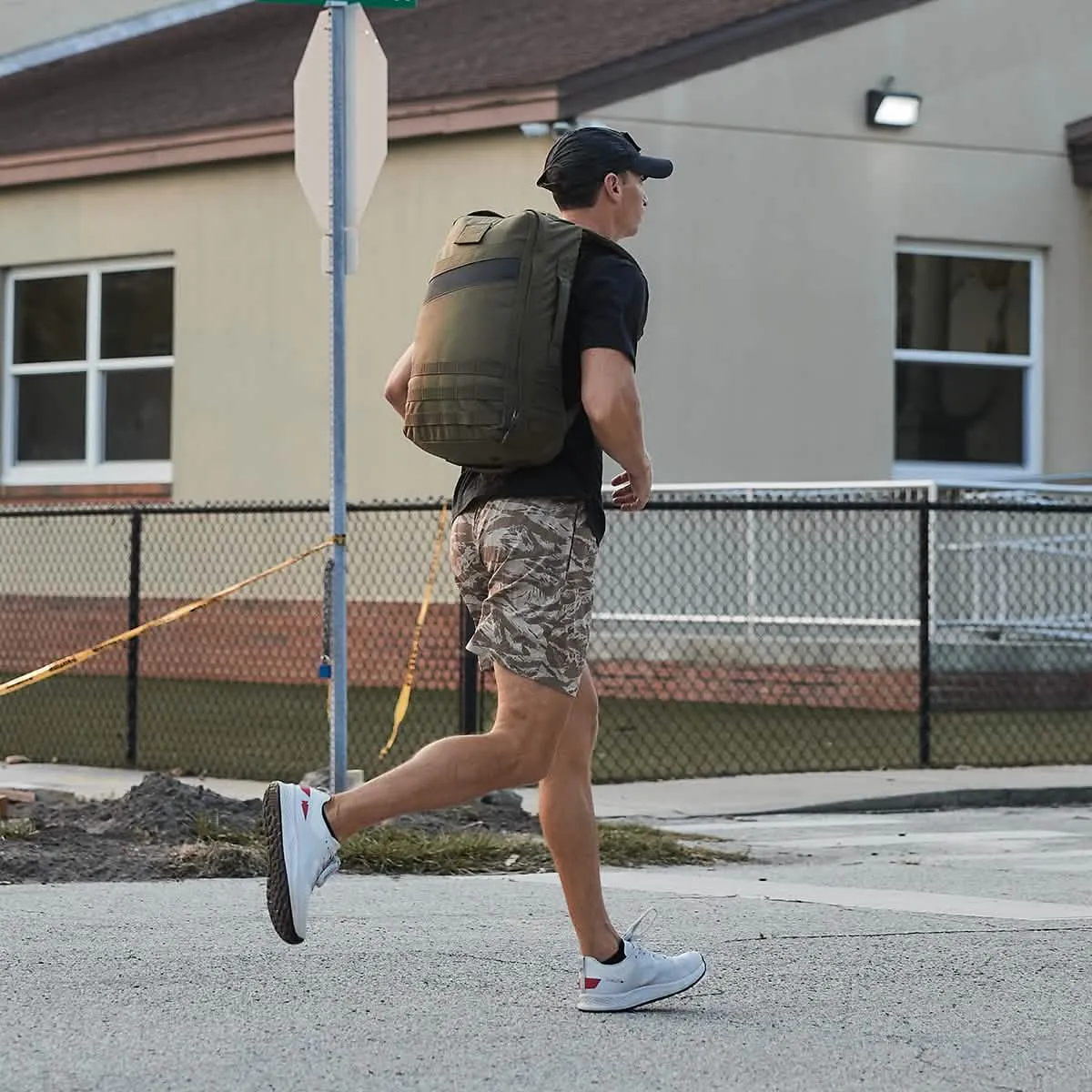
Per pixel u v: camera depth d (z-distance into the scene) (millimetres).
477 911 19062
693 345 43844
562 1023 13992
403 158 45406
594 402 13109
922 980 15742
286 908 13039
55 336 51906
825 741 36656
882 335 45906
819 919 18844
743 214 44344
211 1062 12797
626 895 20516
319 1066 12727
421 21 52781
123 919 18234
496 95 43062
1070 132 47750
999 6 47125
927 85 46312
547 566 13398
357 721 39000
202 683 47375
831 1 45000
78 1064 12742
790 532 42125
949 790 30844
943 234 46531
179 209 49344
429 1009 14391
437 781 13344
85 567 50906
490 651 13469
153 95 53406
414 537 45594
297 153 24984
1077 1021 14367
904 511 41094
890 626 41094
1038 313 47781
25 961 16047
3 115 55906
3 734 37406
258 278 48156
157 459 50375
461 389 13219
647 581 43594
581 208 14000
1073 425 47969
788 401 44875
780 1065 12938
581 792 14094
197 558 49125
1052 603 42750
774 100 44656
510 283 13273
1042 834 27219
